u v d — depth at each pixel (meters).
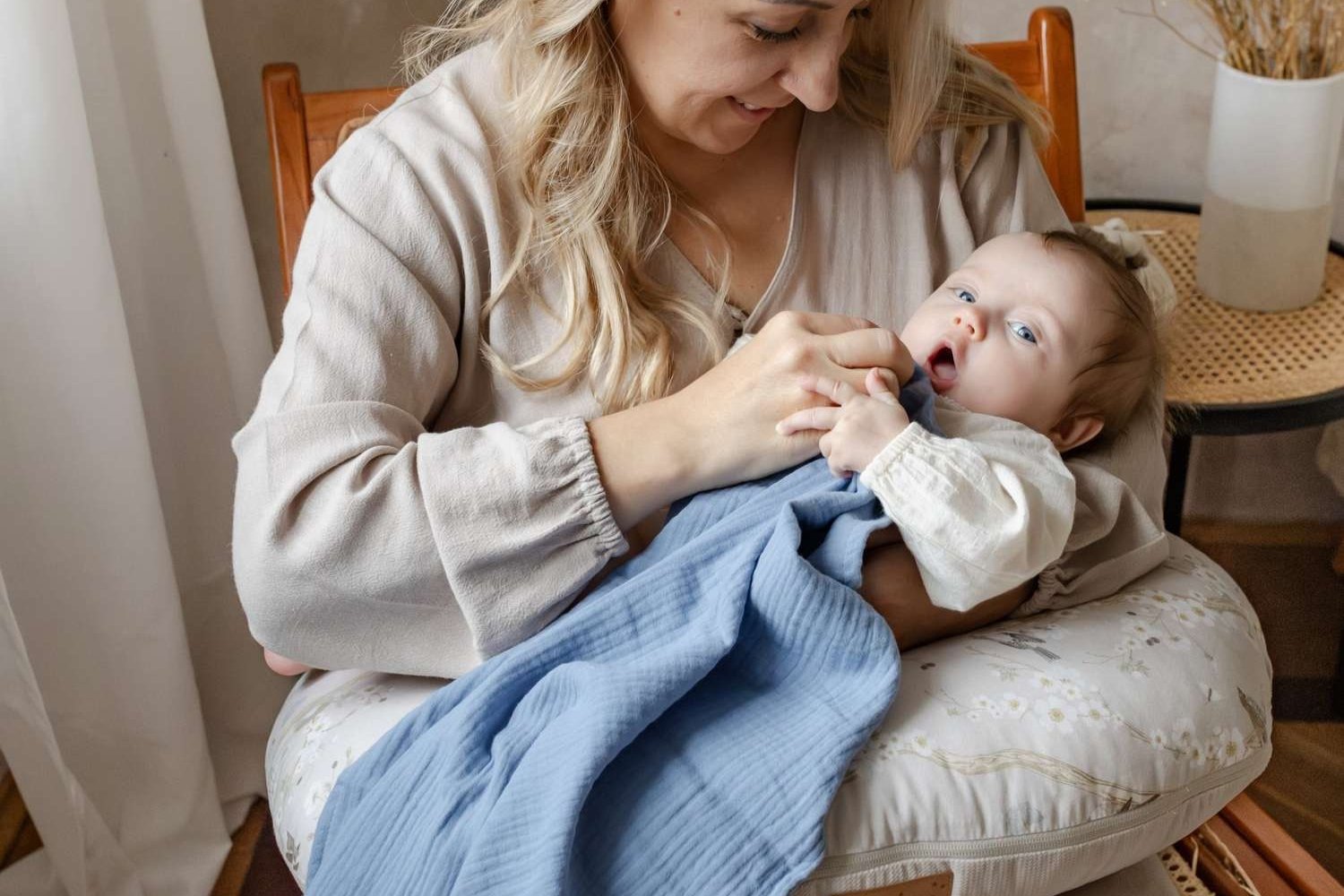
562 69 1.10
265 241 1.88
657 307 1.17
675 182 1.20
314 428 1.04
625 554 1.09
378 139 1.14
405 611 1.04
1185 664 1.02
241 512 1.05
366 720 1.08
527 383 1.15
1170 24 2.06
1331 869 1.67
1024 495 0.96
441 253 1.12
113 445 1.44
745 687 0.97
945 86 1.28
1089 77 2.13
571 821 0.84
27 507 1.42
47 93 1.29
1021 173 1.32
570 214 1.12
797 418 1.02
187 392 1.68
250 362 1.66
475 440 1.05
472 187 1.13
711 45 1.02
